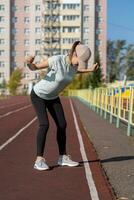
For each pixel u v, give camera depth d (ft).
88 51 30.60
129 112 57.36
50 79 30.37
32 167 32.96
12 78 440.86
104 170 32.48
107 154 40.57
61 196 24.66
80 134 59.52
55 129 64.49
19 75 442.50
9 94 436.76
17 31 466.70
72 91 375.25
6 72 467.11
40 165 31.73
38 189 26.22
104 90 95.09
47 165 32.27
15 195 24.71
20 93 442.50
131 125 58.85
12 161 35.65
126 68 528.63
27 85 465.06
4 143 47.42
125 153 41.39
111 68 531.91
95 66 30.83
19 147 44.24
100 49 459.32
